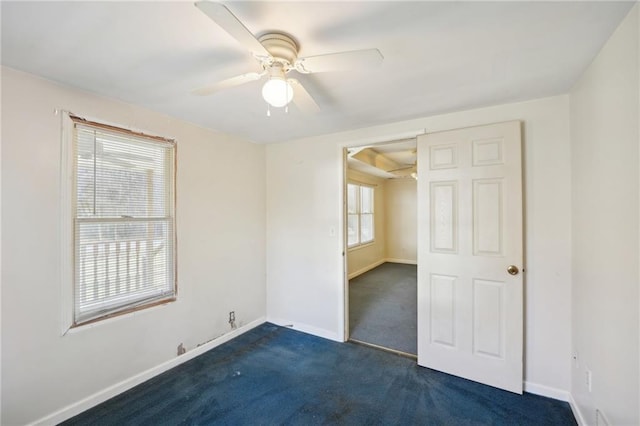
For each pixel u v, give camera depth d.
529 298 2.15
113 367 2.14
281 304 3.48
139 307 2.30
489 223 2.23
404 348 2.89
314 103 1.76
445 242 2.40
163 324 2.47
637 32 1.14
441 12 1.20
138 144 2.31
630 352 1.23
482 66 1.67
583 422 1.75
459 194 2.34
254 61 1.61
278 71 1.38
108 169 2.13
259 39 1.35
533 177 2.14
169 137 2.51
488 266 2.23
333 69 1.40
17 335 1.72
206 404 2.05
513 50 1.50
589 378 1.68
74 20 1.24
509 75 1.77
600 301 1.52
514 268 2.13
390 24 1.28
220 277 3.00
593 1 1.14
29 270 1.76
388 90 1.99
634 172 1.18
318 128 2.89
